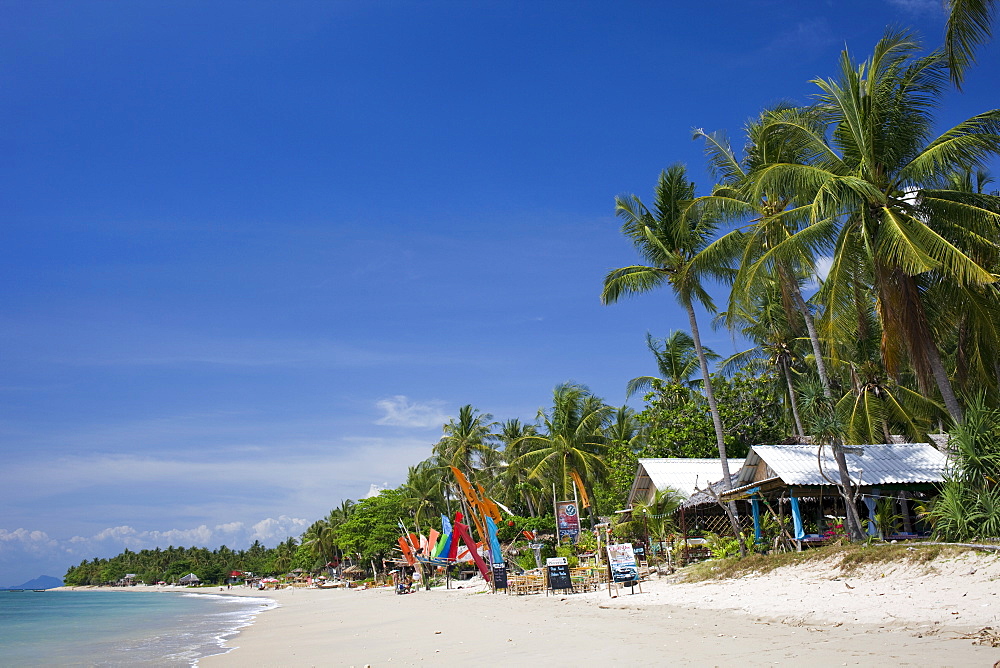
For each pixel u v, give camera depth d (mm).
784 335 36531
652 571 28672
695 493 30156
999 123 18188
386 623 24094
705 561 26016
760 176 21281
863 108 20344
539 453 51281
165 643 25281
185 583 171625
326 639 20859
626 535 34375
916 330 19375
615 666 9711
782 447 25828
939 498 19250
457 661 12156
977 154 18469
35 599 130000
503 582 29453
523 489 60781
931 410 30094
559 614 18844
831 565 18000
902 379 31109
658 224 30406
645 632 13078
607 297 30672
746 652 9766
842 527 23234
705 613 15367
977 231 19062
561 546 34969
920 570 14945
